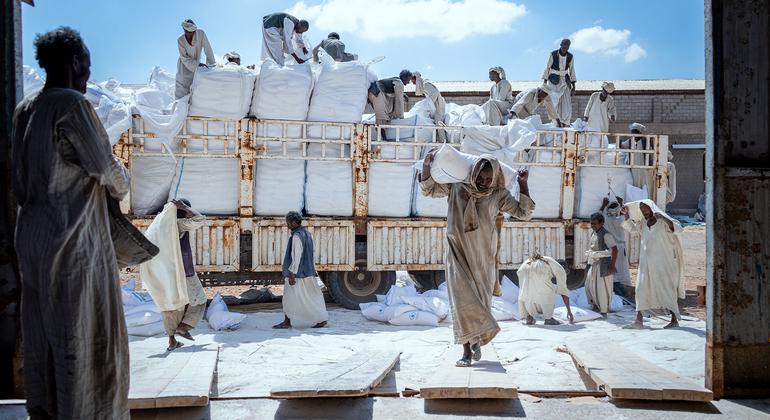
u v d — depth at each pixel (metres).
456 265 5.32
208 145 9.28
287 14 10.94
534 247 10.36
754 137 4.36
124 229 3.49
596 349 5.63
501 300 9.19
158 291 6.51
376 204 9.88
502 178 5.47
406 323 8.36
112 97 9.18
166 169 9.13
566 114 12.38
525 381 5.27
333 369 5.00
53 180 3.06
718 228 4.31
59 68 3.25
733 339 4.35
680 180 32.41
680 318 8.65
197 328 8.20
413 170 9.94
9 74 4.06
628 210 8.35
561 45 12.31
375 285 9.98
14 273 4.09
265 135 9.41
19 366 4.11
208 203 9.33
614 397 4.27
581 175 10.73
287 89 9.36
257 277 9.49
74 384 3.02
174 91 10.02
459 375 4.74
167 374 4.79
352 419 4.12
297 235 8.24
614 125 32.16
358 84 9.73
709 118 4.38
